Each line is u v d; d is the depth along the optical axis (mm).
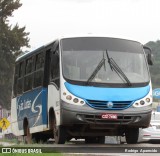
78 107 20969
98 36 22500
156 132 30594
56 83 22125
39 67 25328
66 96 21156
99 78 21500
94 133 22500
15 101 30500
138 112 21375
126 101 21312
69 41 22234
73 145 21375
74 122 21016
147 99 21656
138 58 22453
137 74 22047
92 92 21156
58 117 21609
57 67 22094
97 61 21875
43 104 24391
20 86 29312
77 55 21891
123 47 22469
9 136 48938
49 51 24094
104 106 21125
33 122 26281
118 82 21547
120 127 22031
